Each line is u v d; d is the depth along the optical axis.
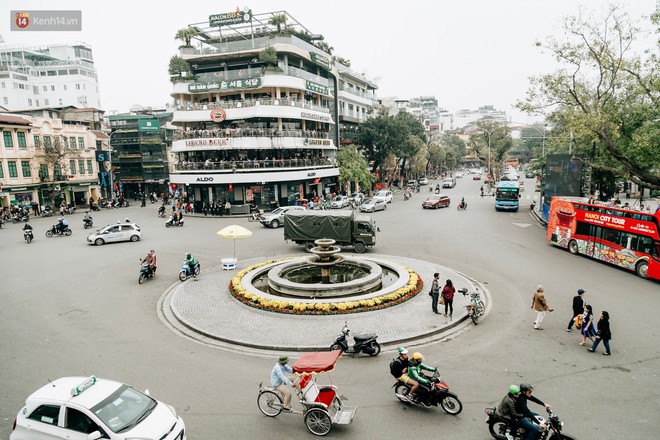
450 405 9.51
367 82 72.75
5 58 95.00
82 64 102.44
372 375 11.23
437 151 102.50
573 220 24.91
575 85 23.97
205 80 48.19
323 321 14.67
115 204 56.44
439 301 14.88
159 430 7.75
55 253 26.45
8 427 8.96
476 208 47.06
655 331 13.77
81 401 7.80
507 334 13.74
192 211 47.00
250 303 16.11
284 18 47.22
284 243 28.92
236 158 46.84
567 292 17.89
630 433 8.59
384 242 28.48
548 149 53.34
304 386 9.12
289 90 48.06
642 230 20.05
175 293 18.23
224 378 11.05
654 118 27.78
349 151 59.25
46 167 50.09
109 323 15.08
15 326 14.76
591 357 12.05
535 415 8.31
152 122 71.81
